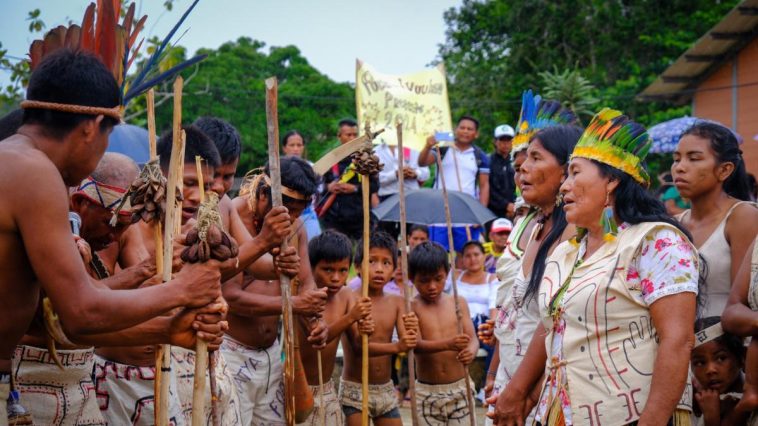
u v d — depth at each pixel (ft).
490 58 95.20
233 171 15.14
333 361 17.90
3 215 8.31
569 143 13.19
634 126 11.15
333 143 82.17
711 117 68.13
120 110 9.43
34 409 10.64
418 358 20.01
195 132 13.44
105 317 8.46
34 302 9.05
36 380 10.69
